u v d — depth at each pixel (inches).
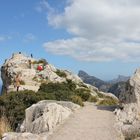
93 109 1136.2
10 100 1140.5
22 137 672.4
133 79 1061.8
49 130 780.0
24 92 1222.9
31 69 2247.8
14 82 2151.8
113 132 784.3
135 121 920.3
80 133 758.5
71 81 2137.1
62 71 2429.9
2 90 2413.9
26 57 2427.4
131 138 747.4
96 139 711.1
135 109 993.5
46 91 1523.1
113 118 960.9
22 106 1098.7
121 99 1095.6
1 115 994.7
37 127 807.7
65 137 717.3
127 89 1077.8
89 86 2301.9
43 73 2214.6
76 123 864.3
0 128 779.4
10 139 665.6
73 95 1414.9
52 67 2400.3
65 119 904.3
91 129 803.4
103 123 879.7
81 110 1092.5
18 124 964.6
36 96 1187.9
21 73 2185.0
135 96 1024.2
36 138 677.3
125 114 981.8
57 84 1627.7
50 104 894.4
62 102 1109.1
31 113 895.1
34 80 2158.0
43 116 825.5
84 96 1662.2
